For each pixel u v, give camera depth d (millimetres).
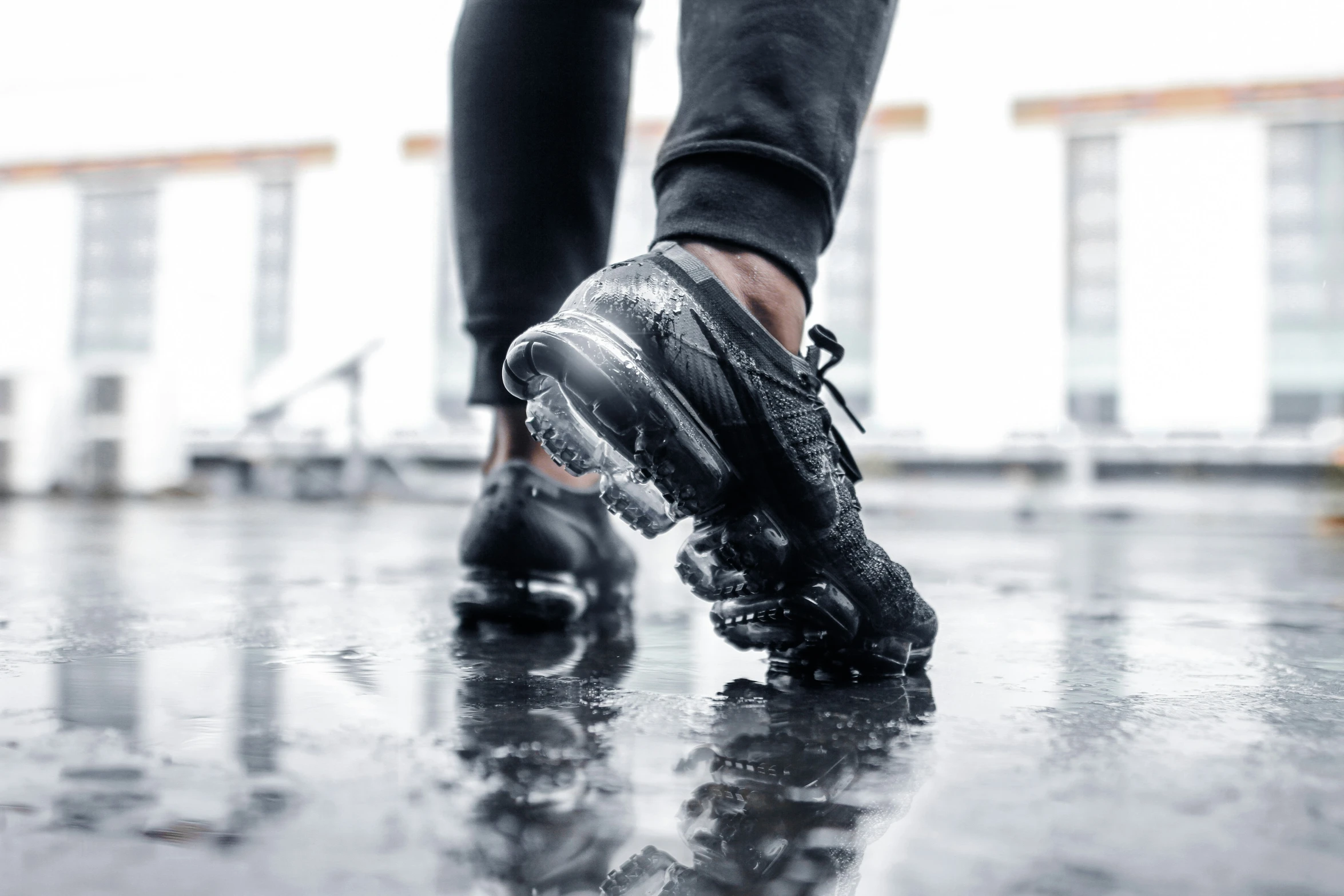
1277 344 9250
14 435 6562
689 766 529
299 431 7012
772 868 417
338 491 6867
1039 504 6086
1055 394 9609
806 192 741
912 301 9828
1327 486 7410
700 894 388
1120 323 9547
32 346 11352
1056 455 7832
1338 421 8734
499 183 949
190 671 725
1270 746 576
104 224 11359
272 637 874
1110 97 9531
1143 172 9500
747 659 804
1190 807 485
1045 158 9672
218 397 11023
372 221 10820
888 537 3125
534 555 938
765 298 720
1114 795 498
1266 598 1287
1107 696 689
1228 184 9344
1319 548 2635
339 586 1299
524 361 668
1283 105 9234
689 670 760
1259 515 5266
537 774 516
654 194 777
